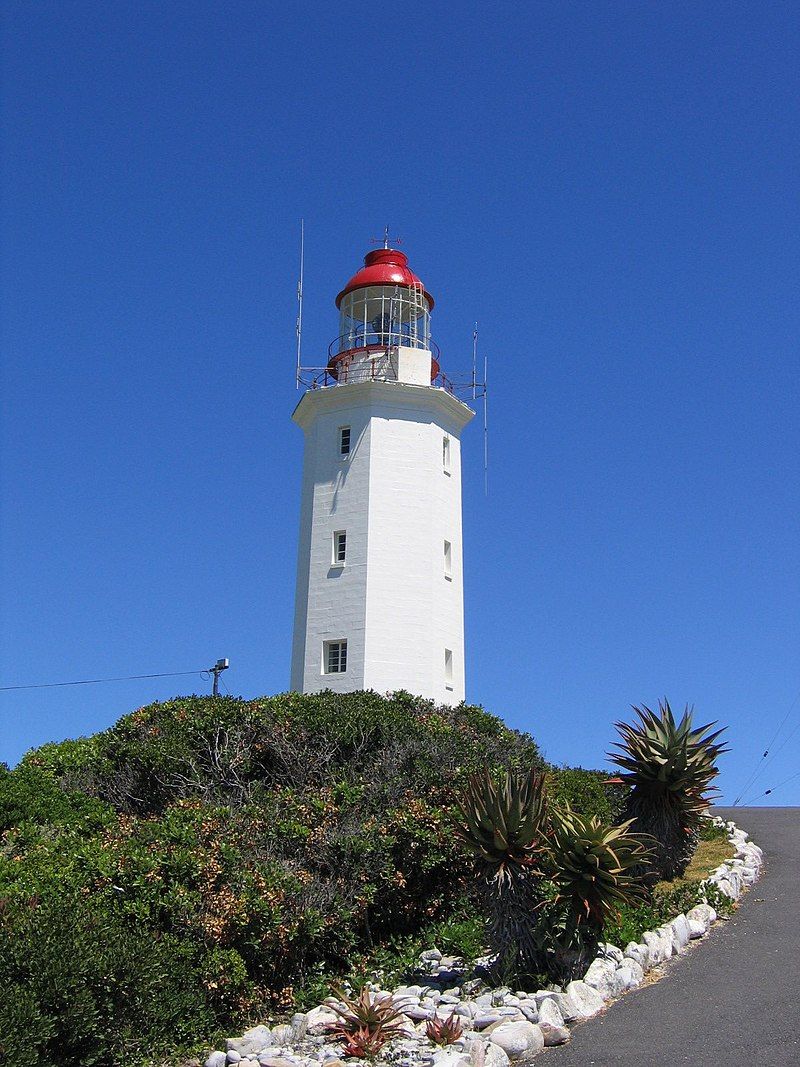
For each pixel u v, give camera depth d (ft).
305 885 57.77
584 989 47.88
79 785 80.38
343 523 127.65
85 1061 43.14
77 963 43.73
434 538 128.57
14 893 53.21
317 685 122.83
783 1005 46.34
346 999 49.67
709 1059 41.19
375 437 129.08
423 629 124.36
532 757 89.04
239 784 75.77
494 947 51.90
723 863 72.08
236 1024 50.96
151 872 54.75
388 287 138.92
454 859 64.44
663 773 68.28
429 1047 43.83
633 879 52.85
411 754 77.41
